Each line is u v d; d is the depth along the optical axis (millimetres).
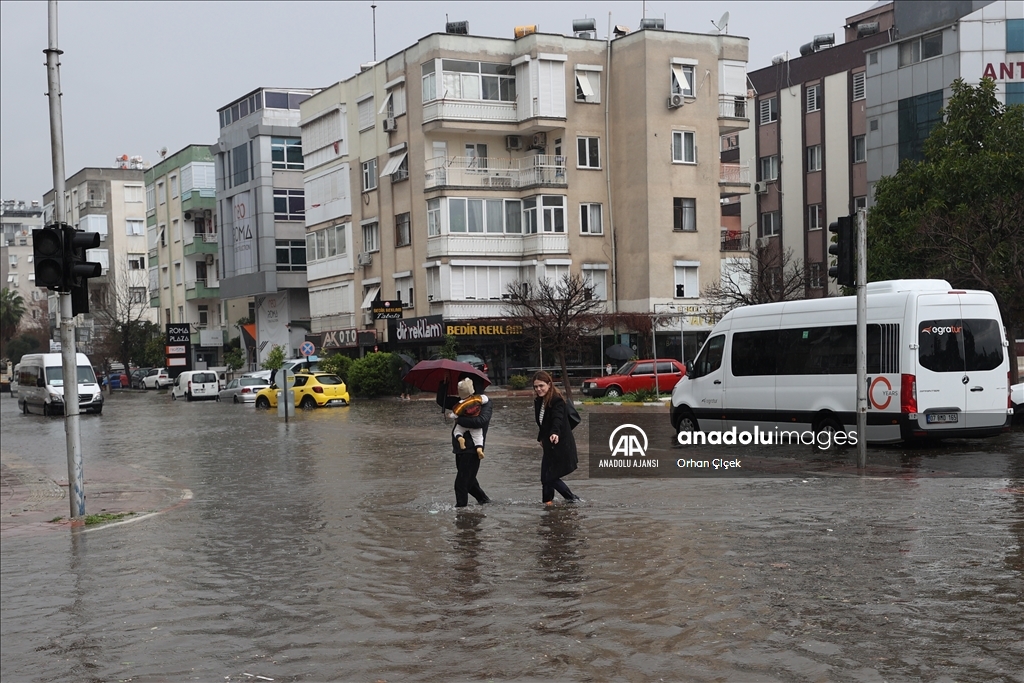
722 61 51688
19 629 7941
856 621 6859
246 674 6426
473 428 13000
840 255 15617
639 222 50344
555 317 44469
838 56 57906
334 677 6254
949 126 33094
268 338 71000
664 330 49875
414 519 12211
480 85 50875
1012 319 29828
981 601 7277
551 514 11984
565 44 50844
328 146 60094
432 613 7625
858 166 56656
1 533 12969
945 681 5652
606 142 51562
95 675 6629
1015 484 13258
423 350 51938
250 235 70312
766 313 19953
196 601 8562
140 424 36906
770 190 62406
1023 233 28219
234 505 14664
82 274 13758
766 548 9398
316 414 39000
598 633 6848
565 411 12875
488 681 5992
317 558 10117
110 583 9523
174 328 74938
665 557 9164
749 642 6480
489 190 50812
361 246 57656
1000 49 46562
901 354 17188
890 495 12508
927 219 29969
